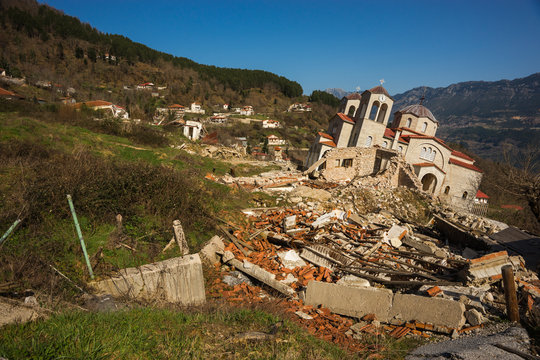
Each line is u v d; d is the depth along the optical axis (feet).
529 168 77.77
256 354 16.11
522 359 17.84
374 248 42.88
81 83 377.30
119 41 584.40
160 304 23.47
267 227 48.39
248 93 609.83
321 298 29.04
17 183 32.96
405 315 26.00
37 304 17.80
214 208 48.01
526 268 38.55
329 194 66.54
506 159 85.51
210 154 98.94
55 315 16.43
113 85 424.87
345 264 38.88
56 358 12.09
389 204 68.90
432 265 39.73
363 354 20.70
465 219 60.80
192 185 49.01
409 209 68.69
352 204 64.13
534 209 72.54
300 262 39.68
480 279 33.60
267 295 31.17
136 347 14.57
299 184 75.72
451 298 28.86
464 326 24.41
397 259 41.91
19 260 21.70
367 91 120.06
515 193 78.79
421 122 135.03
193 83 543.80
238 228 45.34
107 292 23.52
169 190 41.65
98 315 17.42
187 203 41.65
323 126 494.59
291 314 26.05
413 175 84.89
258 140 350.64
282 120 470.80
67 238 27.61
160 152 78.54
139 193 38.42
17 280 20.10
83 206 31.91
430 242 50.11
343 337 23.53
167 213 38.70
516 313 24.41
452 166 124.57
